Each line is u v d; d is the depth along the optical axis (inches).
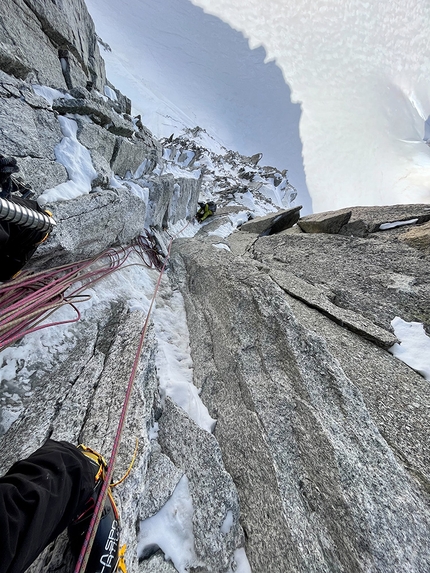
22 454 79.9
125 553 73.9
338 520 93.2
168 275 275.0
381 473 101.8
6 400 96.3
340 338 167.8
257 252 331.0
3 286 104.3
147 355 132.7
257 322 174.7
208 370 168.6
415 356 155.9
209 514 100.4
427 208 336.8
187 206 479.8
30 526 36.5
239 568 94.8
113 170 247.0
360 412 122.6
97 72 344.5
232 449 126.3
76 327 134.7
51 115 163.2
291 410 127.6
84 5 303.4
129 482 84.5
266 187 1354.6
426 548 84.9
